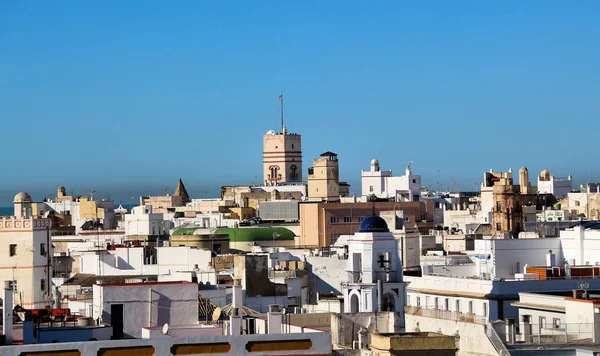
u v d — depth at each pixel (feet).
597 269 529.04
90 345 276.00
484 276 581.53
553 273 529.86
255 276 577.43
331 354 285.43
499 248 592.19
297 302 569.23
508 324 379.35
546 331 384.47
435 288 536.42
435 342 300.61
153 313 417.28
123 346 277.44
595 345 365.20
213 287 550.36
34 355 273.54
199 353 280.31
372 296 469.57
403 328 418.72
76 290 651.66
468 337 381.60
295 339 284.20
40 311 445.78
